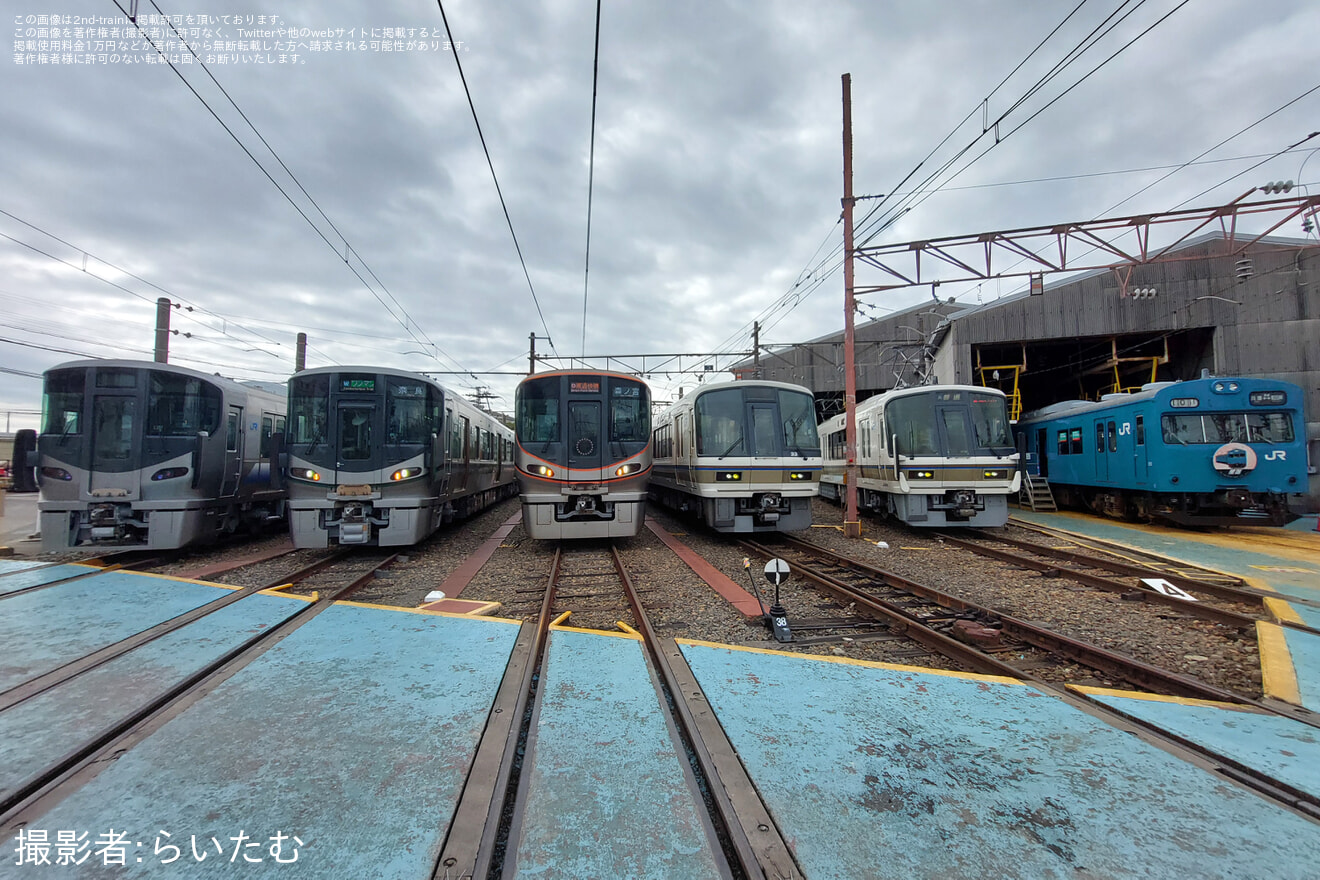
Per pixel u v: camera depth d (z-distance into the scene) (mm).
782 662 4453
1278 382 12258
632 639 5027
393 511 9484
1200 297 19938
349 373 9531
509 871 2174
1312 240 19203
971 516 12078
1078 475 15898
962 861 2234
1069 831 2414
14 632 5152
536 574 8516
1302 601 6492
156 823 2447
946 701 3730
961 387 12320
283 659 4449
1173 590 7316
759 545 11305
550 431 10078
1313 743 3219
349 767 2889
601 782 2768
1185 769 2916
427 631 5184
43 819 2480
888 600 6953
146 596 6496
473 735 3230
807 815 2518
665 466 15398
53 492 8789
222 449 9867
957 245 12406
